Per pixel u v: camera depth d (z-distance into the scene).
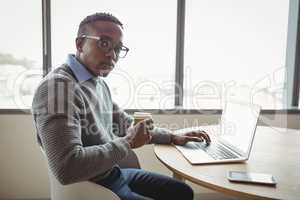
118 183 1.34
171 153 1.42
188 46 2.42
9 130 2.26
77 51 1.36
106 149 1.11
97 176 1.26
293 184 1.06
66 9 2.27
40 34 2.28
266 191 0.99
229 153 1.39
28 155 2.30
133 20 2.34
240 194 0.98
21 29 2.25
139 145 1.21
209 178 1.09
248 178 1.08
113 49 1.32
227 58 2.46
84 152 1.04
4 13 2.22
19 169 2.31
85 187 1.10
